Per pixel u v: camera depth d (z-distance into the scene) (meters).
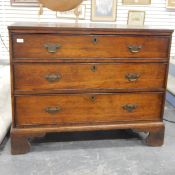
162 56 1.91
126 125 1.97
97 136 2.18
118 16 2.72
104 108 1.93
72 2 2.12
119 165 1.80
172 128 2.35
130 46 1.85
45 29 1.72
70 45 1.78
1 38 2.63
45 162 1.81
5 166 1.75
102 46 1.82
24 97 1.82
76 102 1.89
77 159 1.85
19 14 2.61
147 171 1.75
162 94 1.99
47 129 1.88
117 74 1.89
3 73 2.49
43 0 2.10
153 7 2.75
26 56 1.75
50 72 1.80
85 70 1.84
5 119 2.08
